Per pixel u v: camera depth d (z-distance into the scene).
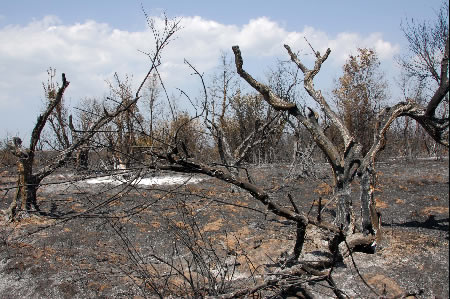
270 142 17.22
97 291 5.83
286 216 4.67
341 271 6.37
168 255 7.34
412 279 6.00
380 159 20.72
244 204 11.14
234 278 6.29
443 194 11.83
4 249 7.29
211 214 9.84
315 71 9.43
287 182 13.91
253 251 7.43
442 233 8.23
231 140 23.00
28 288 6.04
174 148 4.09
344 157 7.91
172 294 5.43
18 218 9.41
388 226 8.97
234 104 22.78
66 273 6.44
